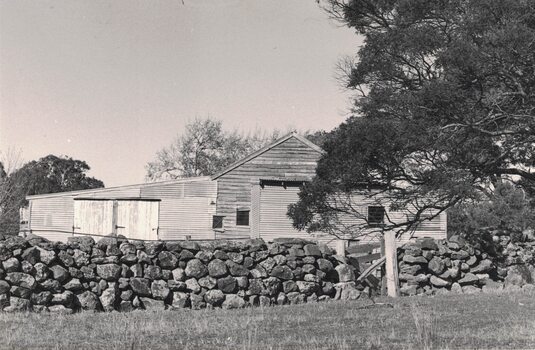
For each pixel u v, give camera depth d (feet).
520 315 41.11
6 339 31.17
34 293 42.47
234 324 37.19
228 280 48.93
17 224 101.81
